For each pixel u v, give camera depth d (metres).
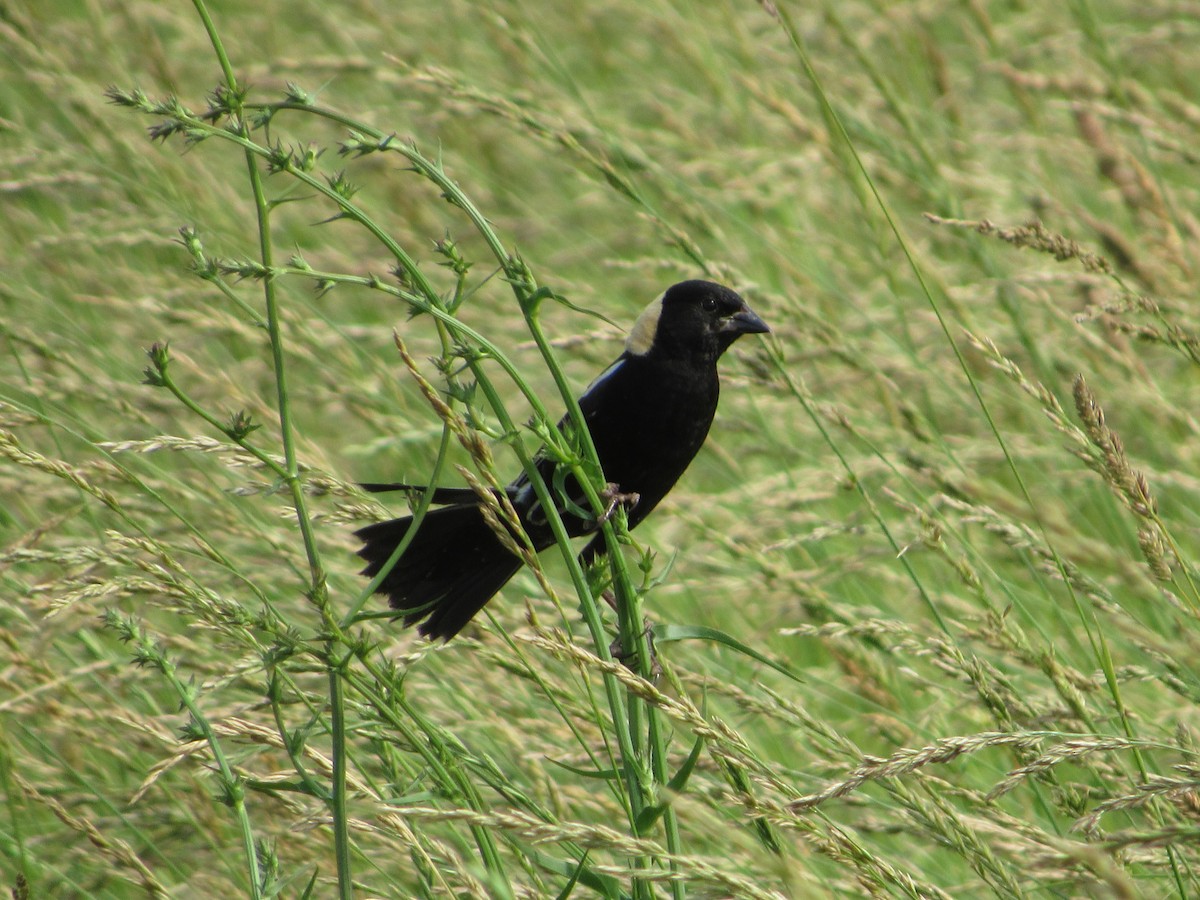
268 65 10.80
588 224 13.27
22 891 5.39
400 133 12.82
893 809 6.32
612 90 14.40
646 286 12.41
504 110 9.58
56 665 7.93
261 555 8.43
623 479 8.34
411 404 10.74
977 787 7.63
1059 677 6.25
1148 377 9.64
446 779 5.06
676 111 13.87
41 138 11.47
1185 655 6.29
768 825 5.52
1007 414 10.80
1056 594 9.05
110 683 7.41
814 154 11.41
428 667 7.69
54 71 11.62
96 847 6.34
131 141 11.90
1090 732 6.09
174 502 8.81
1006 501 7.04
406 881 6.63
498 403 5.04
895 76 13.45
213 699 7.37
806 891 4.11
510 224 12.37
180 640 7.40
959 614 8.66
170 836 7.07
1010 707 6.48
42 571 8.77
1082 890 5.74
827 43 13.64
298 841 6.54
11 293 10.41
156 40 12.34
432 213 12.62
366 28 13.82
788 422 11.28
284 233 12.38
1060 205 10.78
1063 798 5.98
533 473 5.12
